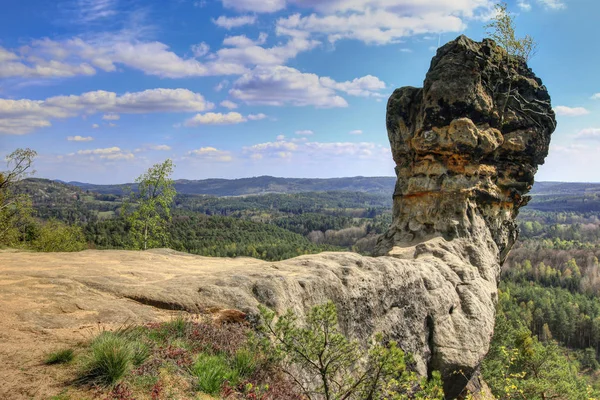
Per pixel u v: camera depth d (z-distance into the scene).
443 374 18.44
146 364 9.01
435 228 25.31
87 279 12.88
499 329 37.09
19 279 12.50
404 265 19.08
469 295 20.95
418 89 27.97
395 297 17.75
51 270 13.88
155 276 14.53
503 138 26.94
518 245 178.50
